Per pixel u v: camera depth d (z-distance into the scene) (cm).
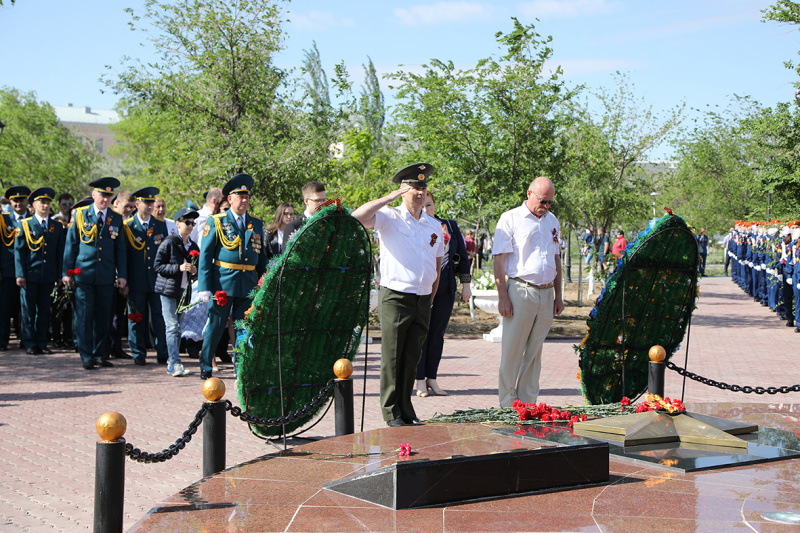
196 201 1852
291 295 632
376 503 428
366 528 385
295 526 387
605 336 748
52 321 1308
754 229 2531
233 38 1873
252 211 1770
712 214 3791
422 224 646
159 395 862
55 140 4759
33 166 4641
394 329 633
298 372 662
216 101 1903
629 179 2253
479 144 1759
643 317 761
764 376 1045
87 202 1248
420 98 1784
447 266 850
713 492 451
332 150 1933
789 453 544
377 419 746
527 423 613
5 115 4772
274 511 411
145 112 1955
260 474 486
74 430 688
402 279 629
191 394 870
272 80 1927
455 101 1762
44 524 451
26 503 490
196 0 1834
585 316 1908
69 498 502
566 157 1825
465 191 1769
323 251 635
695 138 3784
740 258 2880
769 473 495
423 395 864
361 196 1570
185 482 543
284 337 641
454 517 404
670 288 761
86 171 4972
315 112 1931
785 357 1248
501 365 732
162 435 669
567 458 465
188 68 1889
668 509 419
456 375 1035
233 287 930
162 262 1030
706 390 934
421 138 1814
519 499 440
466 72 1756
